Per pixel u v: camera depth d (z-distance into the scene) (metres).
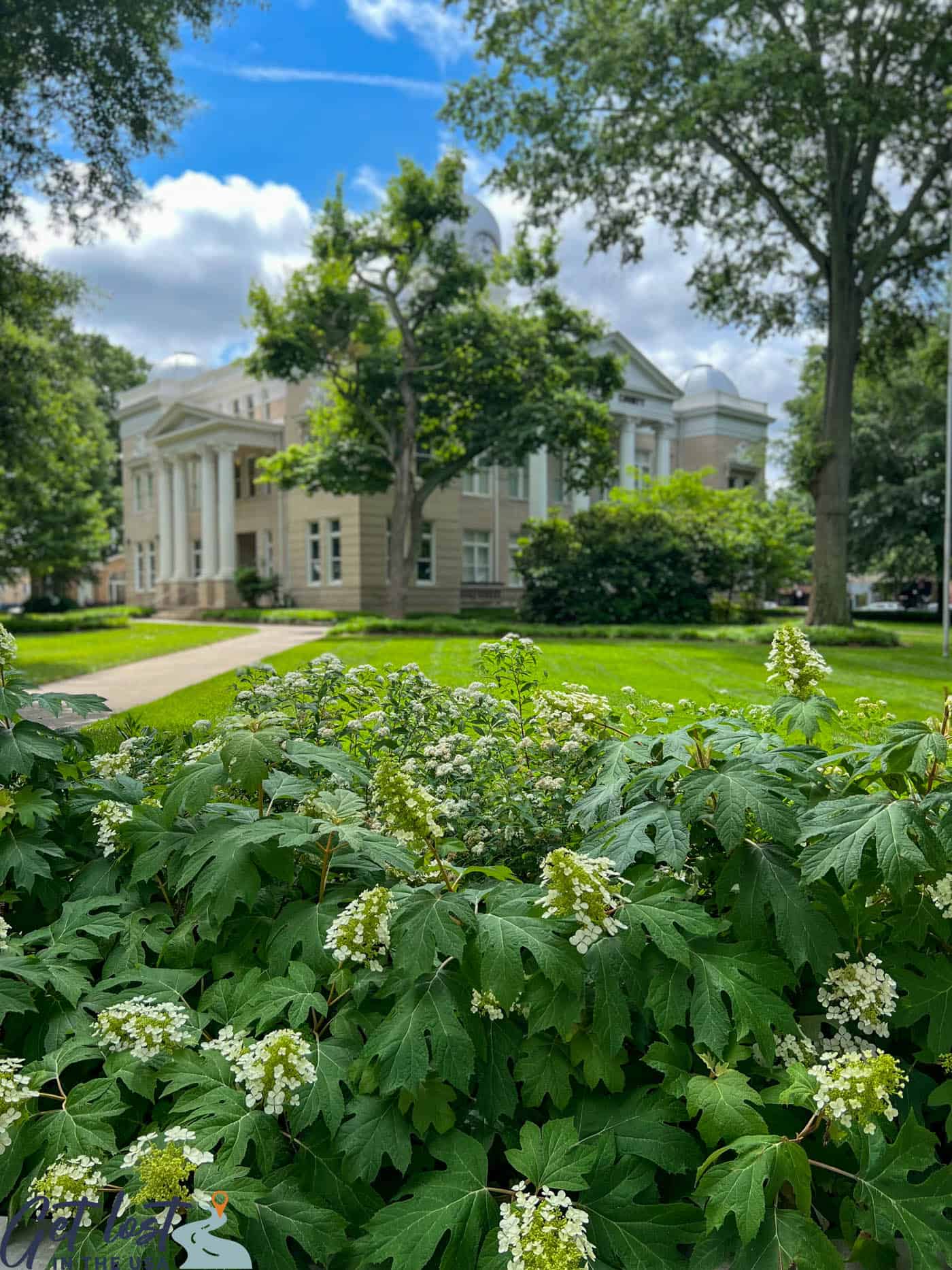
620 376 29.16
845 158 20.75
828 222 22.58
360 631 22.75
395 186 24.42
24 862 2.31
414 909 1.85
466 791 3.01
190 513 43.16
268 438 37.91
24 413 21.28
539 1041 1.92
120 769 2.97
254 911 2.30
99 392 56.28
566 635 22.69
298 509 35.25
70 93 12.42
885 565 44.06
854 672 13.46
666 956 1.90
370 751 3.49
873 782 2.22
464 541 37.34
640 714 3.40
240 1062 1.73
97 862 2.50
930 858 1.91
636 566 28.11
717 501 30.92
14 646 2.53
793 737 3.38
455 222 25.38
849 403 21.94
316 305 24.58
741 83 17.16
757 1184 1.57
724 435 52.16
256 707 3.78
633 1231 1.70
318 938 2.03
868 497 38.34
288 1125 1.87
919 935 2.02
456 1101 1.96
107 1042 1.90
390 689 3.88
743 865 2.03
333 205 24.22
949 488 17.39
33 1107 1.88
